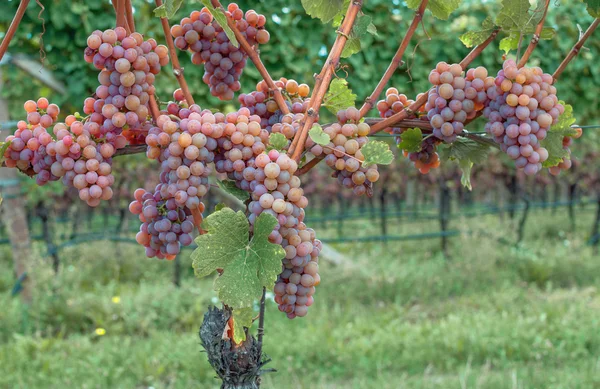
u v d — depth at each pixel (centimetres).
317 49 581
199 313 565
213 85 121
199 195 98
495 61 655
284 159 94
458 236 860
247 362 105
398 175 949
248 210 103
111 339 507
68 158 96
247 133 98
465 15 649
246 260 91
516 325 496
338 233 1118
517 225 970
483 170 929
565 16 693
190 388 401
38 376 411
